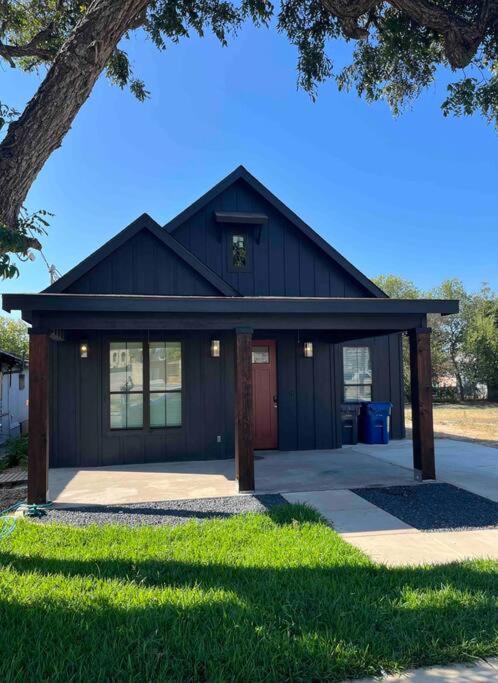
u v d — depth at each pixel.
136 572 3.87
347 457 9.75
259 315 7.07
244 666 2.58
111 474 8.37
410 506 6.07
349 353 12.59
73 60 4.45
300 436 10.77
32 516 5.75
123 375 9.47
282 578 3.74
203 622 3.04
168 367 9.67
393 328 7.52
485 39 6.57
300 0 7.49
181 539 4.75
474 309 32.59
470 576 3.81
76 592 3.46
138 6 4.81
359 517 5.61
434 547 4.62
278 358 10.77
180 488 7.25
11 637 2.84
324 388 10.95
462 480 7.53
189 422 9.66
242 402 6.95
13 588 3.51
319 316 7.26
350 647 2.78
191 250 10.62
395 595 3.47
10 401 17.05
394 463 9.05
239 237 10.87
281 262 11.02
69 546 4.54
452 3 6.64
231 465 9.10
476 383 31.75
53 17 7.83
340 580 3.73
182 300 6.52
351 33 6.72
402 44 7.33
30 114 4.33
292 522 5.31
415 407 7.59
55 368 9.18
